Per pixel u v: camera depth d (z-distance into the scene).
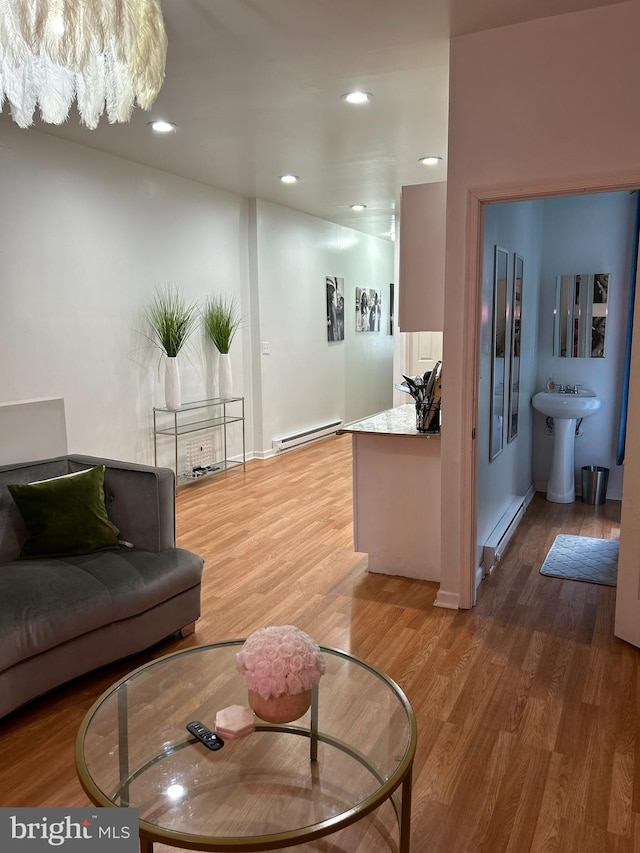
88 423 4.70
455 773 2.07
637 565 2.80
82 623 2.43
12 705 2.27
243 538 4.33
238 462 6.43
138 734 1.75
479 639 2.94
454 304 3.04
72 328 4.51
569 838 1.81
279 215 6.70
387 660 2.76
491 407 3.71
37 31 1.56
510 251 4.01
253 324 6.51
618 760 2.12
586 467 5.18
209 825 1.53
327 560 3.94
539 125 2.74
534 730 2.28
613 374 5.15
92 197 4.57
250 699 1.69
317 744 1.75
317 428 7.76
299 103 3.67
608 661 2.74
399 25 2.73
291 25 2.73
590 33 2.60
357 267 8.58
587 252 5.09
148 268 5.14
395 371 6.84
